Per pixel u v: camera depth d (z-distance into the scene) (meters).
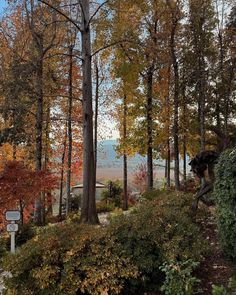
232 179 4.52
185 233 5.03
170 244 4.70
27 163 17.25
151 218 5.34
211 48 16.84
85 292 4.62
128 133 17.94
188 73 16.59
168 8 14.63
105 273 4.48
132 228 5.01
